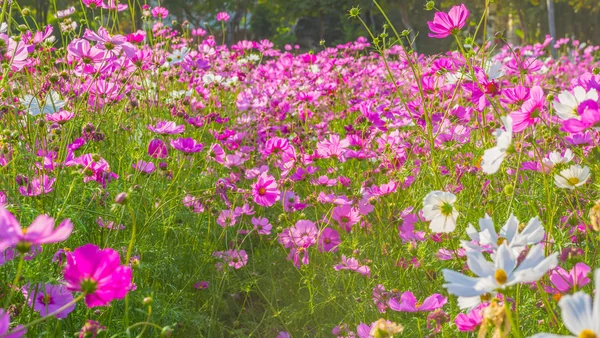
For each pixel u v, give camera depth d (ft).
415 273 7.22
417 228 7.93
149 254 7.88
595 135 7.18
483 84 7.39
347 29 54.95
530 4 60.95
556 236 6.90
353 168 9.38
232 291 8.29
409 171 8.48
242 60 14.70
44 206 6.96
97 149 8.28
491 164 5.66
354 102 11.84
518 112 6.33
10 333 4.70
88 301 5.43
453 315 6.63
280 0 55.21
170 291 7.96
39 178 7.02
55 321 6.57
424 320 6.84
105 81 8.88
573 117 6.23
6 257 6.13
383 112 9.70
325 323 7.66
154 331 7.16
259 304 8.35
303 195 9.57
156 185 8.39
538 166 7.02
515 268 4.75
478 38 56.95
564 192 7.09
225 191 8.15
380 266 7.68
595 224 5.57
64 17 9.26
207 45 13.39
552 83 15.51
